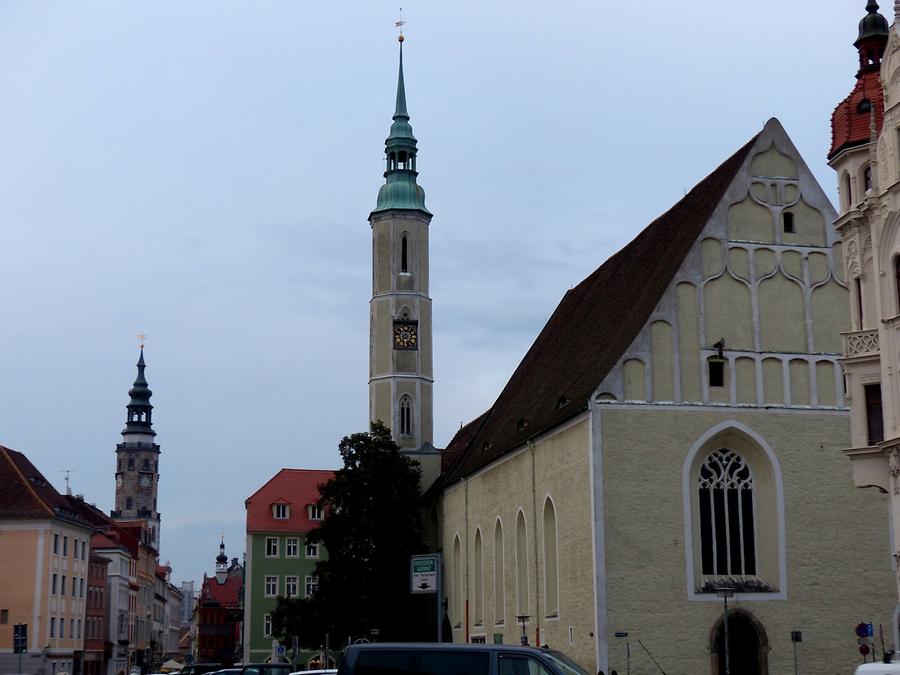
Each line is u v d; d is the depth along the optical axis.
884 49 46.88
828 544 53.47
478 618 74.31
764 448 53.88
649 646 51.53
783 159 57.25
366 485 84.44
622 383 53.69
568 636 55.66
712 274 55.38
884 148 44.00
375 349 95.44
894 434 42.88
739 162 57.47
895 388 42.97
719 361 54.66
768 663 51.97
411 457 92.62
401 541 83.75
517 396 78.00
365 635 81.50
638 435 53.25
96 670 126.12
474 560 75.81
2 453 105.12
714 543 53.88
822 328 55.72
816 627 52.62
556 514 58.00
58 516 102.25
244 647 117.81
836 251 56.69
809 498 53.81
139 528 181.25
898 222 43.00
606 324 63.00
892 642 52.78
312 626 81.94
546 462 60.06
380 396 94.31
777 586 52.88
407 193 97.62
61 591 104.94
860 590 53.22
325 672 42.94
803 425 54.50
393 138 98.75
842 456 54.41
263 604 118.50
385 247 96.44
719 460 54.66
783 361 55.06
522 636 63.50
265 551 119.81
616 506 52.56
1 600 98.94
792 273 56.09
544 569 59.84
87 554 115.06
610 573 51.94
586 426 53.88
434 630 84.56
